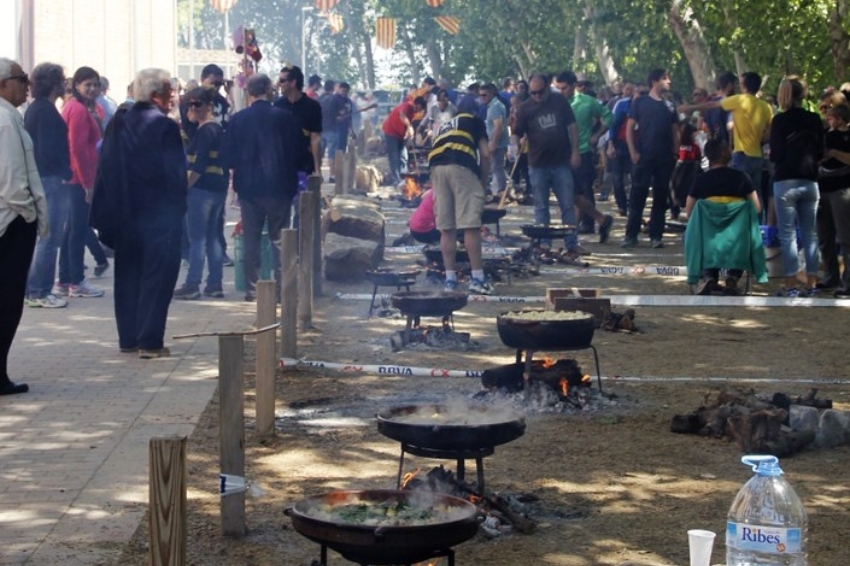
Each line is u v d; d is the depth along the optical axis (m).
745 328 13.99
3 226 10.25
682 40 34.22
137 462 8.41
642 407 10.12
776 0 30.22
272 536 7.07
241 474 7.05
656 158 21.11
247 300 15.35
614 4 43.19
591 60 53.00
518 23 57.34
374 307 14.90
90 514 7.38
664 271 18.41
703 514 7.46
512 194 29.80
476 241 16.00
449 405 7.49
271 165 14.83
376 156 46.72
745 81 18.56
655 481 8.12
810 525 7.28
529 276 17.97
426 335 12.55
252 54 23.61
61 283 15.63
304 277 13.48
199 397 10.31
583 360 12.03
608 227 22.17
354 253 16.77
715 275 16.36
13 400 10.20
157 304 11.89
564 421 9.66
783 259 16.22
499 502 7.22
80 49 40.28
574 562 6.65
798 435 8.90
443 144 15.88
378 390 10.69
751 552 5.73
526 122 19.23
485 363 11.82
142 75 11.79
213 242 15.68
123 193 11.80
